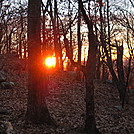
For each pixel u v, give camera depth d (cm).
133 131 718
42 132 577
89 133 600
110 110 1025
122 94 1265
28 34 668
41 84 663
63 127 659
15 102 948
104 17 1406
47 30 726
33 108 648
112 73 1287
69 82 1625
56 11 848
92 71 614
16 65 1870
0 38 1432
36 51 655
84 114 868
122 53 1198
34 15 655
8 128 529
